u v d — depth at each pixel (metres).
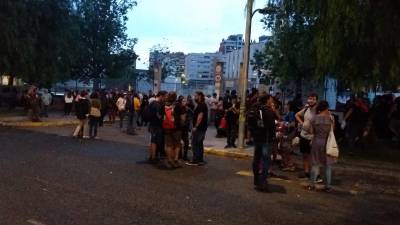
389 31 13.67
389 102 18.44
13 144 16.06
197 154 13.69
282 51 25.86
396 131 17.33
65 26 33.59
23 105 30.91
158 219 7.54
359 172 13.16
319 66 14.84
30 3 30.77
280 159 14.40
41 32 32.16
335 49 14.37
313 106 12.10
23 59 28.69
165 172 12.15
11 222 6.92
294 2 15.95
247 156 15.60
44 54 32.25
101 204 8.31
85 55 40.25
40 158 13.20
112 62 42.06
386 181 12.41
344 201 9.92
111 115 29.36
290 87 28.89
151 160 13.48
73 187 9.61
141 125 26.36
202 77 86.94
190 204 8.72
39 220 7.10
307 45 18.11
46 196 8.69
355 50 14.61
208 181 11.22
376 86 14.70
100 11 40.91
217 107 21.39
